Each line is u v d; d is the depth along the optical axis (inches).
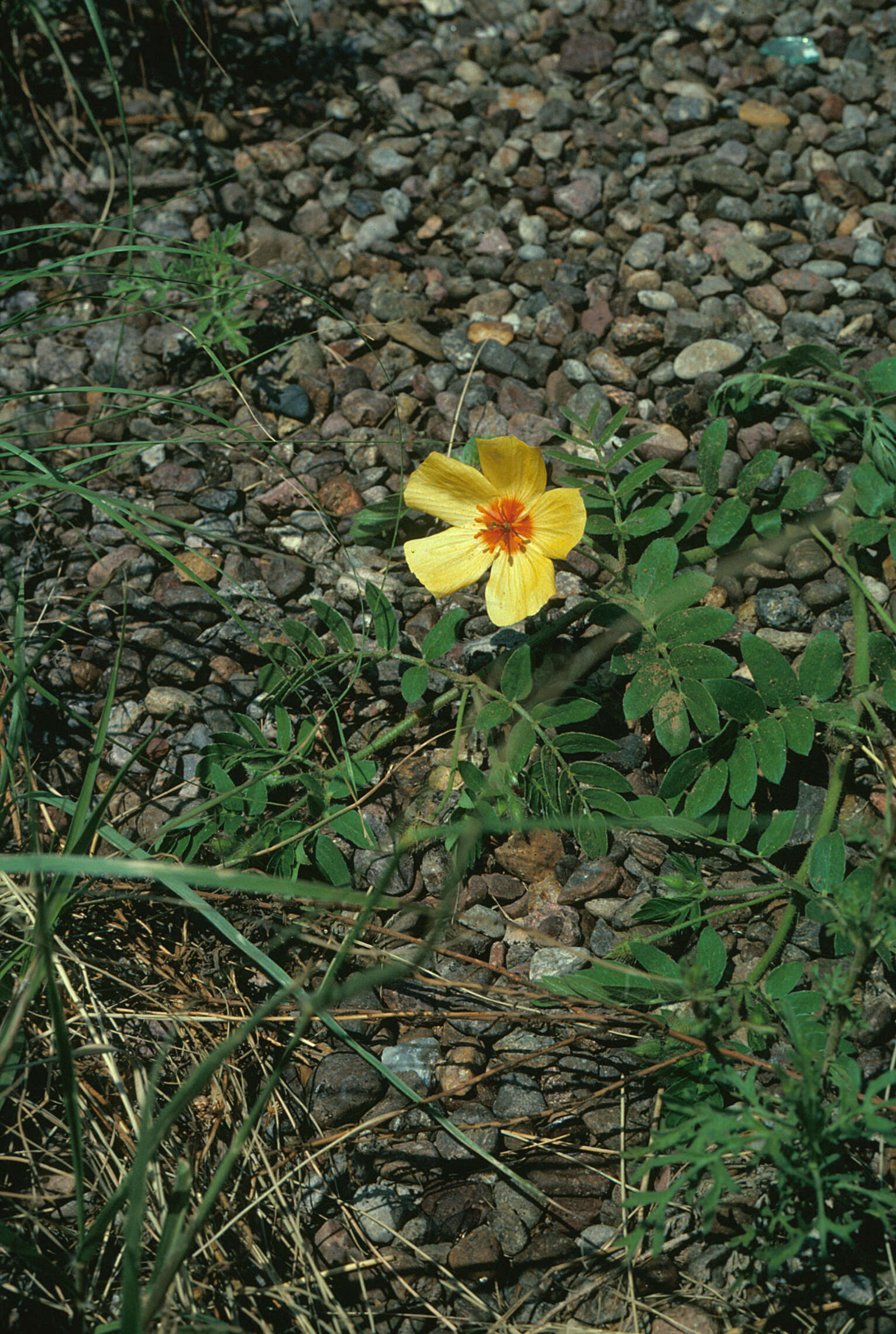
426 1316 37.8
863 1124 37.9
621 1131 38.7
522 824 37.7
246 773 41.1
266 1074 39.1
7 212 46.3
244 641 42.1
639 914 39.5
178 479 43.4
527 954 39.9
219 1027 39.3
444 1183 38.6
